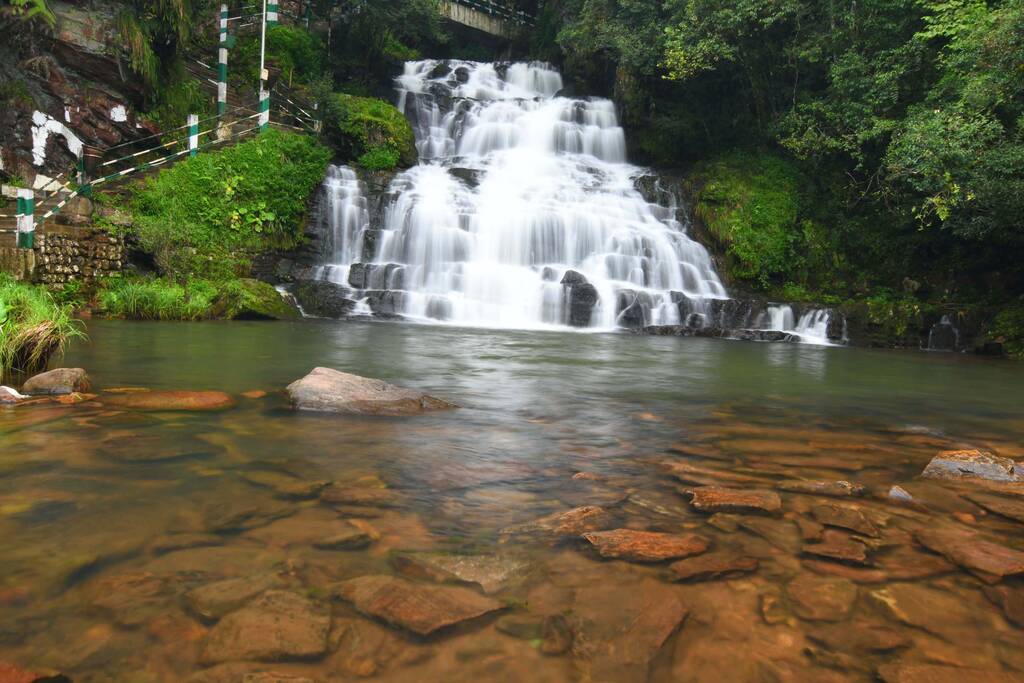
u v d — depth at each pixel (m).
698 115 24.72
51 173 15.40
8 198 13.86
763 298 18.33
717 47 20.56
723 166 21.92
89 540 1.97
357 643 1.46
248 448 3.12
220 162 16.72
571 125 25.78
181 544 1.96
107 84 16.44
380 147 21.30
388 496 2.47
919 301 17.64
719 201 20.42
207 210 15.91
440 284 16.80
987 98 13.34
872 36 18.81
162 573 1.76
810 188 20.92
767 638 1.55
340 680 1.32
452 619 1.57
